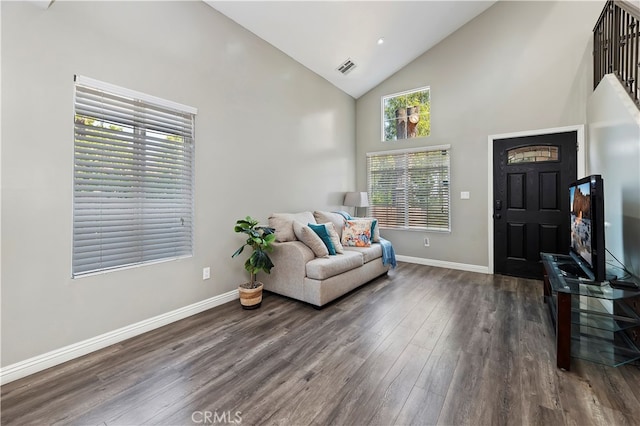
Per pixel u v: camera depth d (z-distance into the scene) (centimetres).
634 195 213
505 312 277
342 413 148
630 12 232
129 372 184
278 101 371
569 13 357
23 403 156
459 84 434
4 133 174
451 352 206
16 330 179
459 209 439
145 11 237
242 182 324
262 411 150
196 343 221
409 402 156
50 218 192
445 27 415
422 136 472
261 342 222
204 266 286
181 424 142
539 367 187
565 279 211
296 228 326
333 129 484
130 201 232
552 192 372
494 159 410
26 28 180
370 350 210
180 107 261
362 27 358
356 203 484
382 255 391
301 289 298
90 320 210
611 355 194
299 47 372
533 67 380
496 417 145
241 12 300
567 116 360
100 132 214
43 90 188
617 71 263
